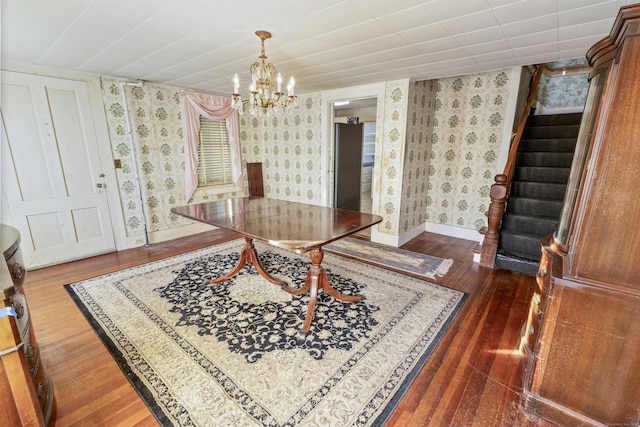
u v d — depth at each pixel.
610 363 1.27
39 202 3.07
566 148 3.71
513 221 3.26
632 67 1.09
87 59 2.77
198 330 2.09
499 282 2.82
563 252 1.48
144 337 2.01
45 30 2.09
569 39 2.28
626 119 1.12
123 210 3.69
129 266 3.19
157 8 1.76
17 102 2.85
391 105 3.68
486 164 3.94
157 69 3.12
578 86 4.80
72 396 1.54
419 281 2.85
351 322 2.18
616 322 1.24
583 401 1.35
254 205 2.95
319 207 2.86
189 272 3.03
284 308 2.37
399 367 1.74
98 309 2.35
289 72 3.25
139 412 1.45
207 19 1.92
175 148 4.09
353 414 1.44
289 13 1.83
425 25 2.01
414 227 4.29
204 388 1.59
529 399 1.46
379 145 3.88
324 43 2.36
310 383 1.62
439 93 4.17
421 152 4.10
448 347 1.92
